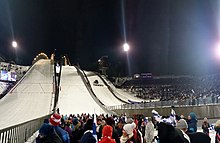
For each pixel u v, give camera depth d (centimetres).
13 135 1181
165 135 567
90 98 5312
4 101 4834
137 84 8906
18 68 8600
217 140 771
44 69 7656
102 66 10006
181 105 3447
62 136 652
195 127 978
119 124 1029
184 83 8238
